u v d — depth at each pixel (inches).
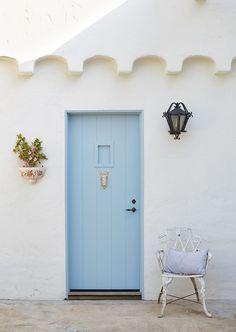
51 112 207.9
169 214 208.5
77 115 213.3
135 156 213.5
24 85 207.5
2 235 207.3
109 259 213.8
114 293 210.4
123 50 203.3
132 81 208.5
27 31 202.8
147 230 208.1
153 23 204.2
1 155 207.6
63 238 207.9
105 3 204.4
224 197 209.2
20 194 207.6
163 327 173.3
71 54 202.5
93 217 213.9
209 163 209.2
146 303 203.5
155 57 205.8
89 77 208.1
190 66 209.3
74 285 213.2
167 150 208.8
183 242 207.9
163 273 189.3
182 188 209.0
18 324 176.1
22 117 207.6
